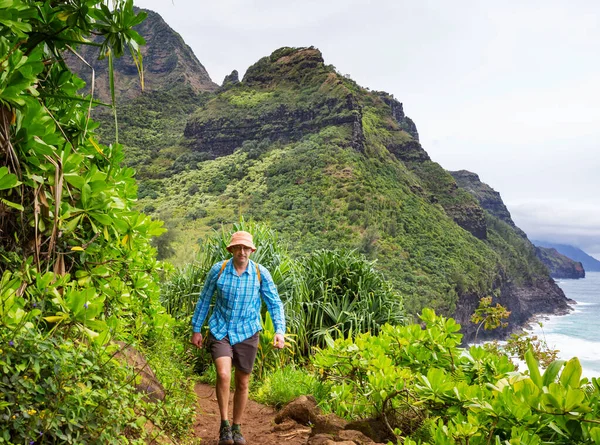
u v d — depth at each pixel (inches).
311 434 151.1
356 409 161.3
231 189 4677.7
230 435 143.9
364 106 7071.9
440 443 101.0
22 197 94.0
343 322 299.6
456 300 3531.0
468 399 118.3
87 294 96.9
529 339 335.0
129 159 6107.3
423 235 4060.0
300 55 6604.3
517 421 97.9
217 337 150.3
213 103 6510.8
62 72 116.3
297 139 5477.4
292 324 274.8
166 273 301.3
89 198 110.8
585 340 3804.1
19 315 83.1
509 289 4958.2
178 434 140.4
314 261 333.4
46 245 105.5
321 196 4092.0
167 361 178.2
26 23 93.6
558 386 92.1
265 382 225.5
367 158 4970.5
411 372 158.6
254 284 153.1
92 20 108.1
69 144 105.5
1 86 87.6
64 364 81.8
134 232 140.5
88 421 84.4
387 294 332.5
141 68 111.9
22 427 72.6
